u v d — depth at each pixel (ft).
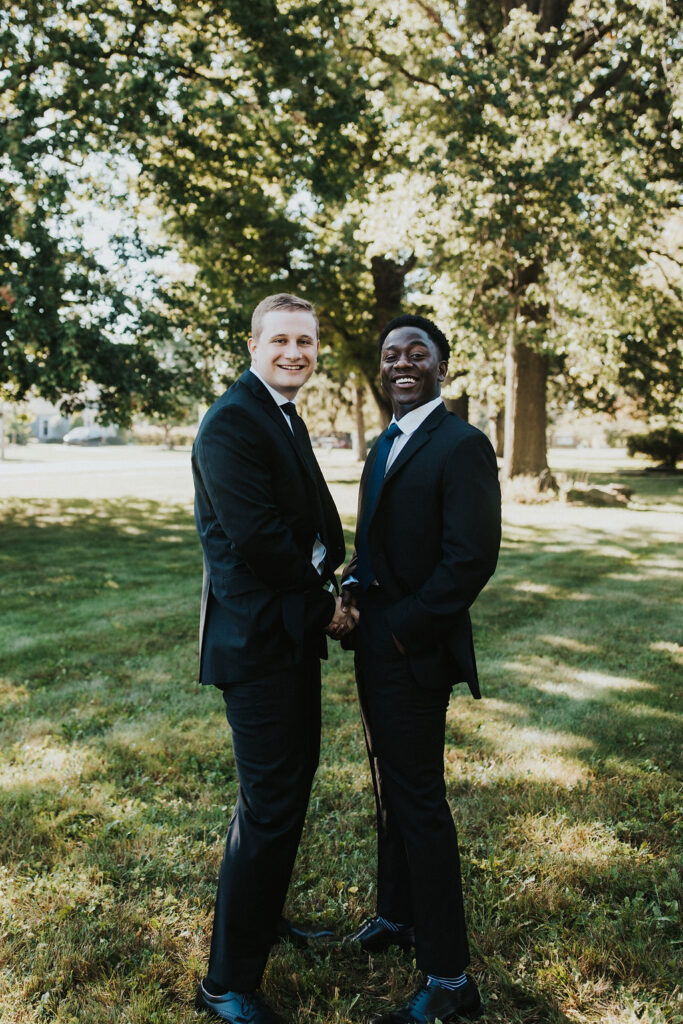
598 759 11.98
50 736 12.69
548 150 43.34
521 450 57.52
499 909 8.21
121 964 7.36
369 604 7.41
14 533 41.22
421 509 7.00
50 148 35.19
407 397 7.29
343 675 16.46
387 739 7.06
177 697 14.80
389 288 63.72
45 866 8.93
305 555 7.23
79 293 35.60
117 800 10.49
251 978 6.81
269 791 6.79
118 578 28.22
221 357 40.29
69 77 36.65
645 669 16.97
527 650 18.48
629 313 48.49
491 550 6.77
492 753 12.18
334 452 162.61
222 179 44.96
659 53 45.03
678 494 64.85
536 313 50.47
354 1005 6.99
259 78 40.01
